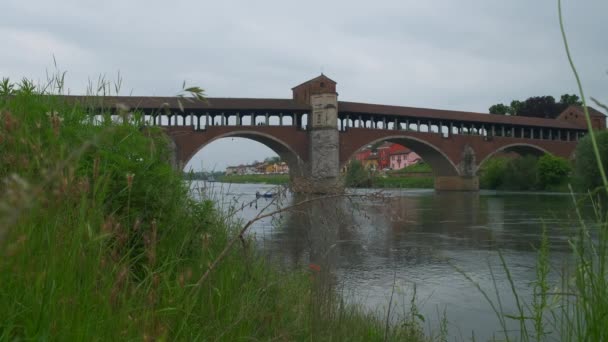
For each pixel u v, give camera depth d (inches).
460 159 2805.1
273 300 143.6
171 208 150.3
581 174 1400.1
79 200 95.5
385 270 550.9
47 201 84.4
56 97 169.6
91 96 170.7
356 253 635.5
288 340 126.2
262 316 123.1
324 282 176.4
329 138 2345.0
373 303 383.2
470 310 387.9
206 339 104.0
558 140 3075.8
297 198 130.8
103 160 137.9
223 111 2294.5
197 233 155.2
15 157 97.4
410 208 1534.2
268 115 2379.4
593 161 1318.9
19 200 39.0
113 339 78.0
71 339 70.9
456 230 957.2
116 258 101.3
